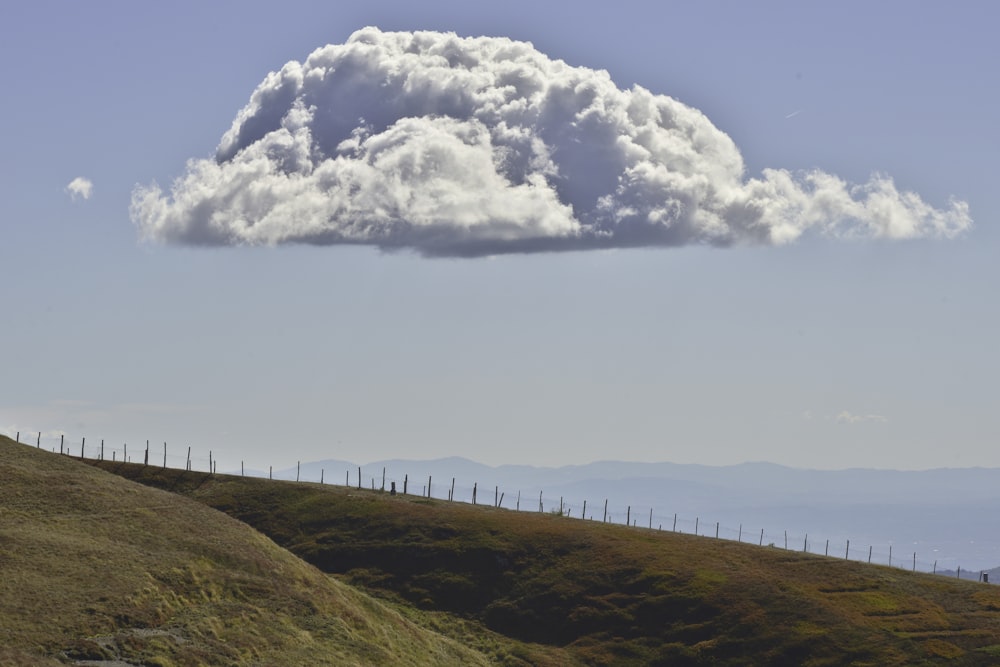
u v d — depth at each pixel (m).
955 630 196.00
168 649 139.38
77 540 163.00
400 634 180.88
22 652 123.88
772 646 195.62
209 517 188.50
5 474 187.12
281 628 157.88
